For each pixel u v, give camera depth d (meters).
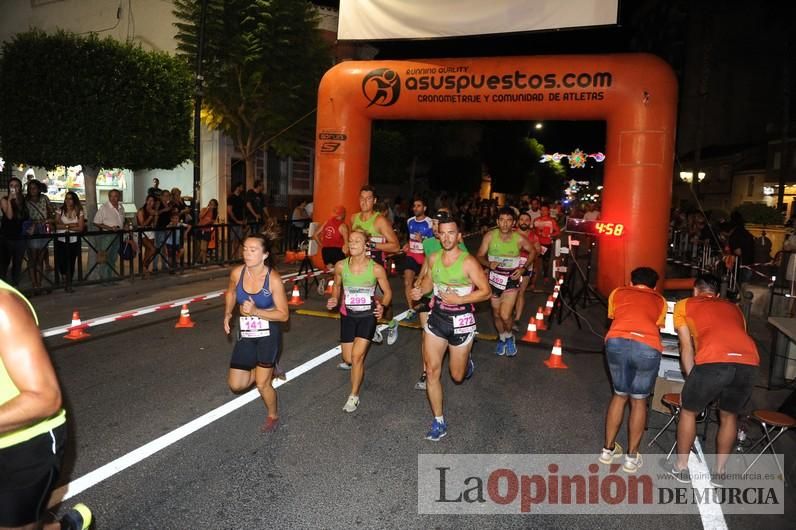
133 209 20.09
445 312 4.71
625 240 9.74
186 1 16.17
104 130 11.04
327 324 8.67
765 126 31.48
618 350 4.33
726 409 4.25
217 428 4.84
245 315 4.60
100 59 11.05
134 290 10.70
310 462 4.30
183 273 12.37
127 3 19.70
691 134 35.66
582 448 4.78
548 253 14.67
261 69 16.20
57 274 9.70
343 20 11.04
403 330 8.67
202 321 8.58
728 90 33.09
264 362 4.62
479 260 7.52
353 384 5.32
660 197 9.63
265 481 3.99
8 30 23.20
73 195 10.21
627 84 9.52
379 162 26.14
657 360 4.28
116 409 5.16
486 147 44.31
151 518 3.50
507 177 46.56
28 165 12.05
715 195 34.16
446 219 4.61
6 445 2.17
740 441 4.96
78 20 21.03
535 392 6.14
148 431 4.73
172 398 5.48
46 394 2.04
